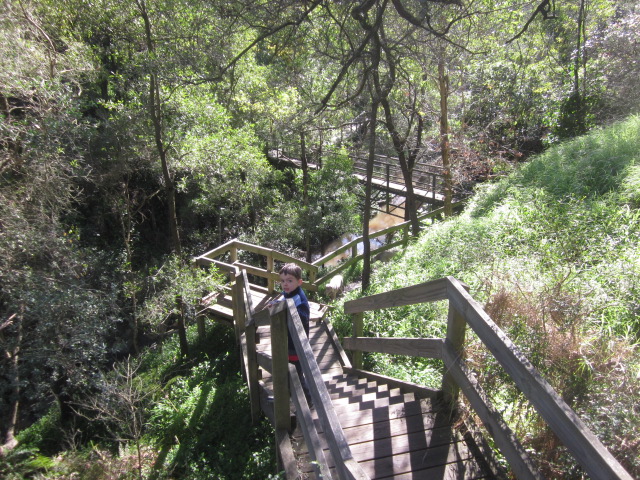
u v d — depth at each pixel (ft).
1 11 26.07
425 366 16.11
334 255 35.35
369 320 21.29
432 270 23.65
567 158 29.91
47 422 24.61
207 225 59.72
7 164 24.56
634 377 7.64
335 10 28.81
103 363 27.55
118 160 35.12
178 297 26.43
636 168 22.48
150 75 26.37
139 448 16.14
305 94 45.06
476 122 52.80
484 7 34.53
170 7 26.00
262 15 26.94
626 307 11.48
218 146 40.52
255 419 15.64
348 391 13.25
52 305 23.07
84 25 36.81
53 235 25.18
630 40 42.96
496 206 30.01
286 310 9.59
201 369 23.16
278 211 57.52
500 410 8.58
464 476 8.07
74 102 27.07
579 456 5.43
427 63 35.86
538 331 9.05
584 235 17.04
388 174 61.31
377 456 8.66
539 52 53.57
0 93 24.53
